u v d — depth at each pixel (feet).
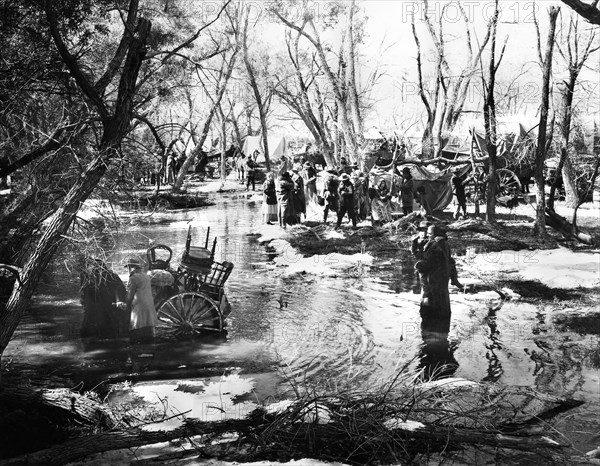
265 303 39.58
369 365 27.86
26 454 18.37
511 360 28.68
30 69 28.45
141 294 30.99
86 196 22.18
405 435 19.65
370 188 79.00
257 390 24.61
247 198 118.21
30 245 28.45
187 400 23.48
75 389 24.47
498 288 44.06
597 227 73.36
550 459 18.81
